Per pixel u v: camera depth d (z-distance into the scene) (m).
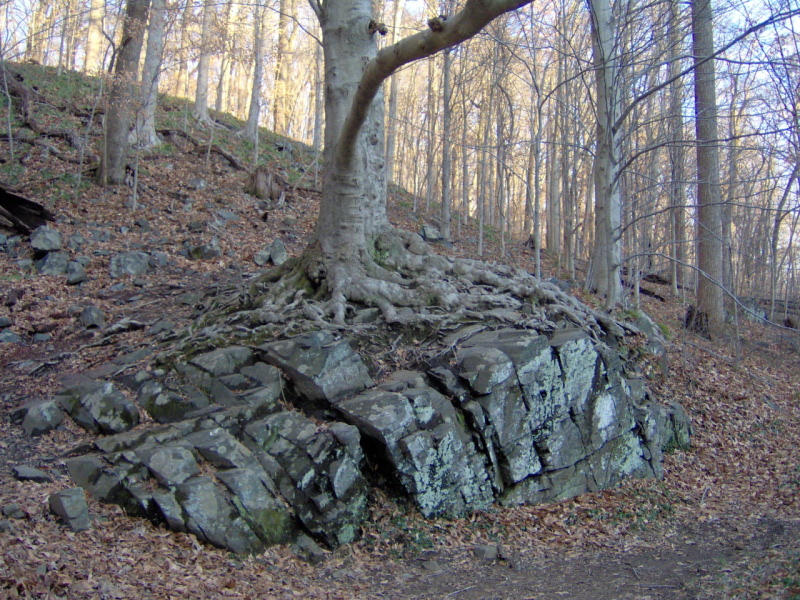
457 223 24.69
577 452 8.33
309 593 5.24
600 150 12.02
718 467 10.00
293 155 25.47
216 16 22.30
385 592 5.48
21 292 11.16
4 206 13.30
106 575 4.75
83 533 5.27
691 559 6.60
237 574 5.32
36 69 24.08
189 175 19.08
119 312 10.82
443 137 17.27
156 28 19.31
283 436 6.69
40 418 6.96
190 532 5.61
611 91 10.43
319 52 22.62
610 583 5.83
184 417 7.02
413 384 7.52
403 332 8.59
